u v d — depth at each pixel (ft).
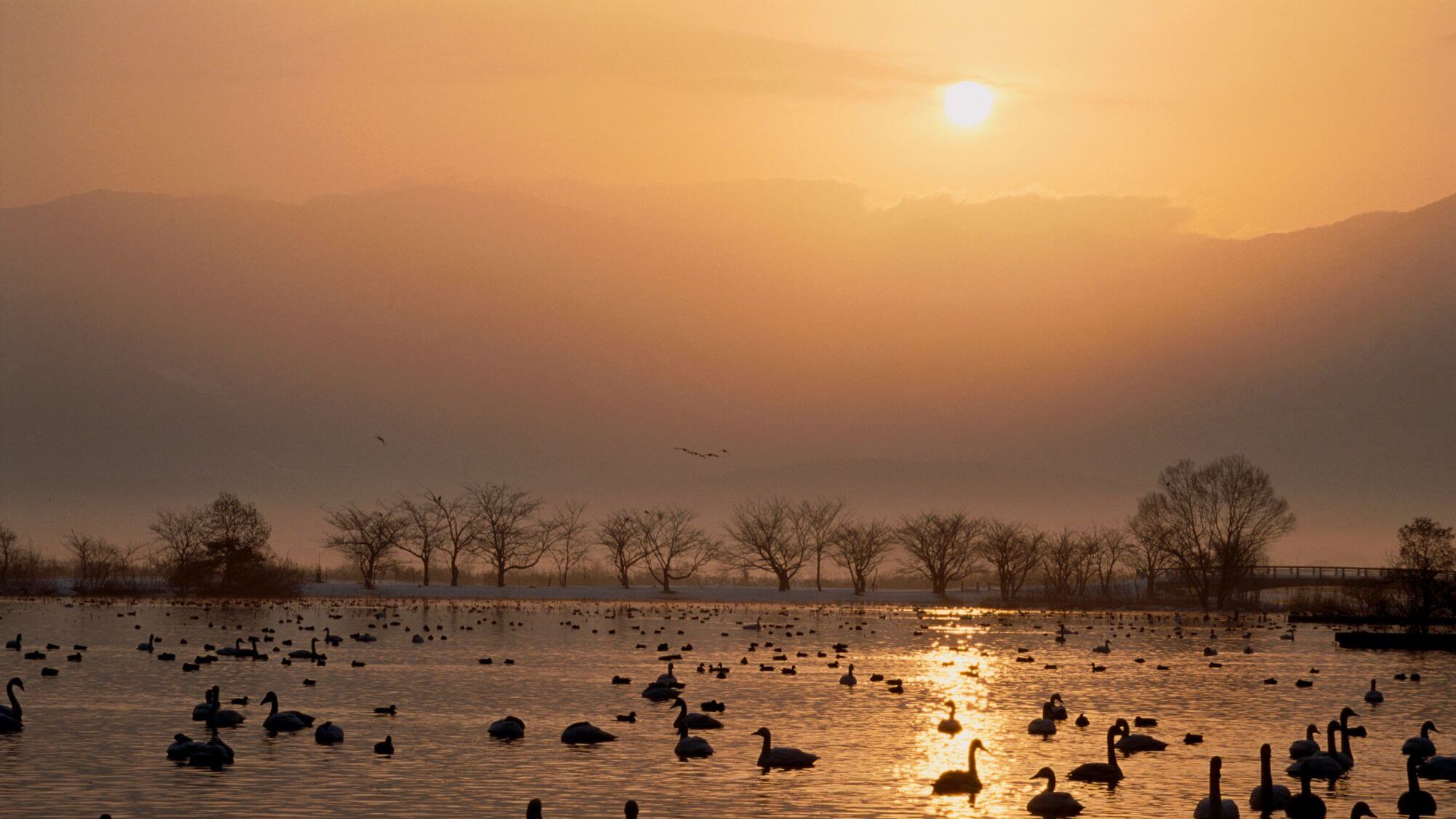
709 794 165.17
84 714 227.81
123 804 155.33
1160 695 290.97
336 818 150.00
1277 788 161.27
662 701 260.42
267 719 213.66
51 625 464.24
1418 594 529.45
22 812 150.92
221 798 159.02
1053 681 317.01
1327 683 319.06
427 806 156.35
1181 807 162.50
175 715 227.40
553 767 182.29
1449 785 178.40
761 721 233.55
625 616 596.29
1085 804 163.63
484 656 368.48
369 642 413.18
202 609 584.40
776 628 515.50
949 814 156.15
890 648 424.46
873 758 194.08
